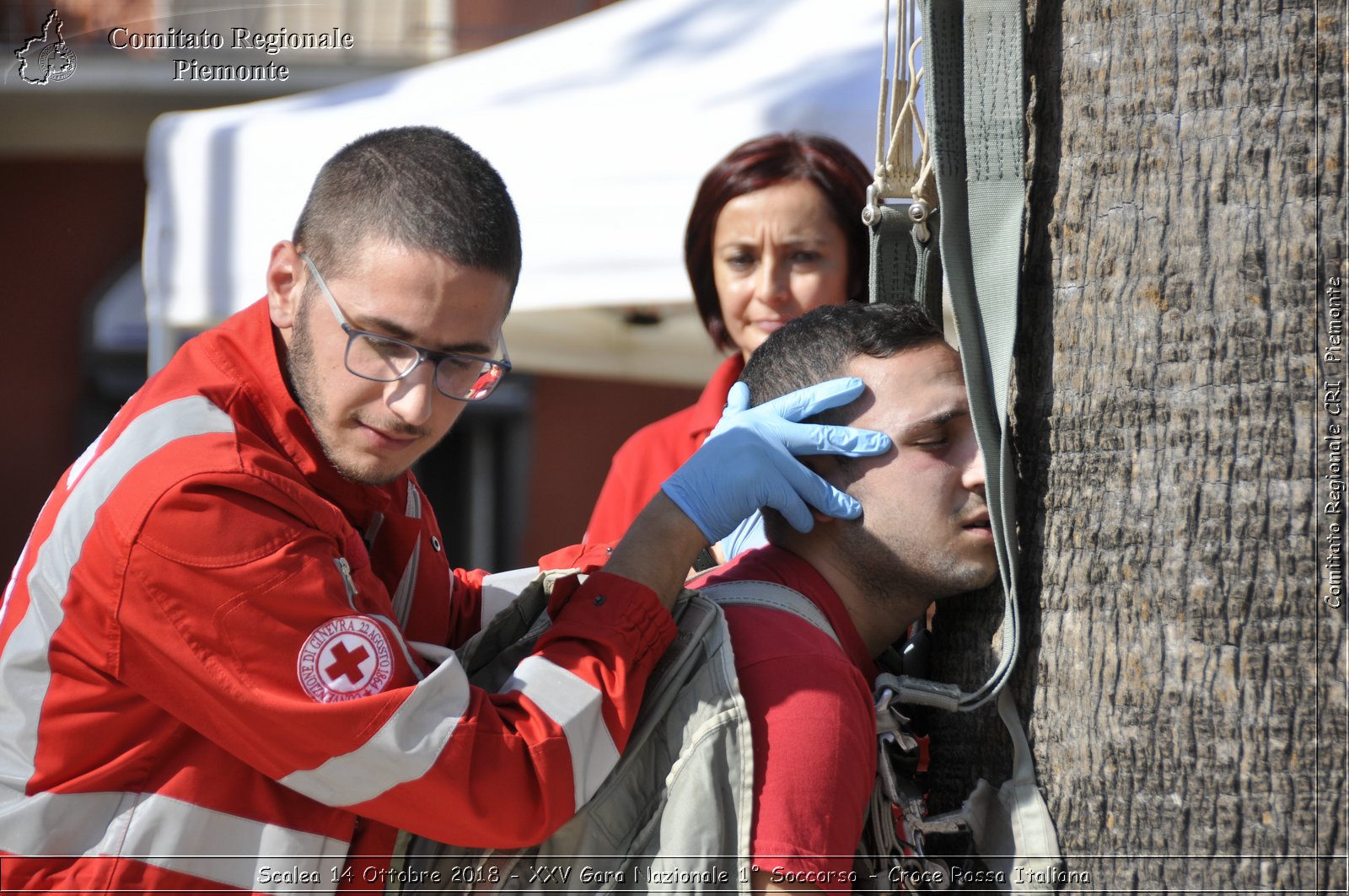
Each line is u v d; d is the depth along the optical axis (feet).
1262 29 18.13
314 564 18.42
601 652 19.27
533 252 48.34
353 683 18.04
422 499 23.61
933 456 20.29
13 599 19.47
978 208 20.36
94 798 18.58
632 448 37.68
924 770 21.49
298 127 49.57
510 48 60.18
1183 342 18.53
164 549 17.89
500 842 18.53
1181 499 18.49
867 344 20.89
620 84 49.88
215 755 18.81
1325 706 17.63
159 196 51.96
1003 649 20.29
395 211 18.92
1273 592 17.89
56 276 102.58
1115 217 19.20
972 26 20.47
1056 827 19.60
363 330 18.98
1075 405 19.62
